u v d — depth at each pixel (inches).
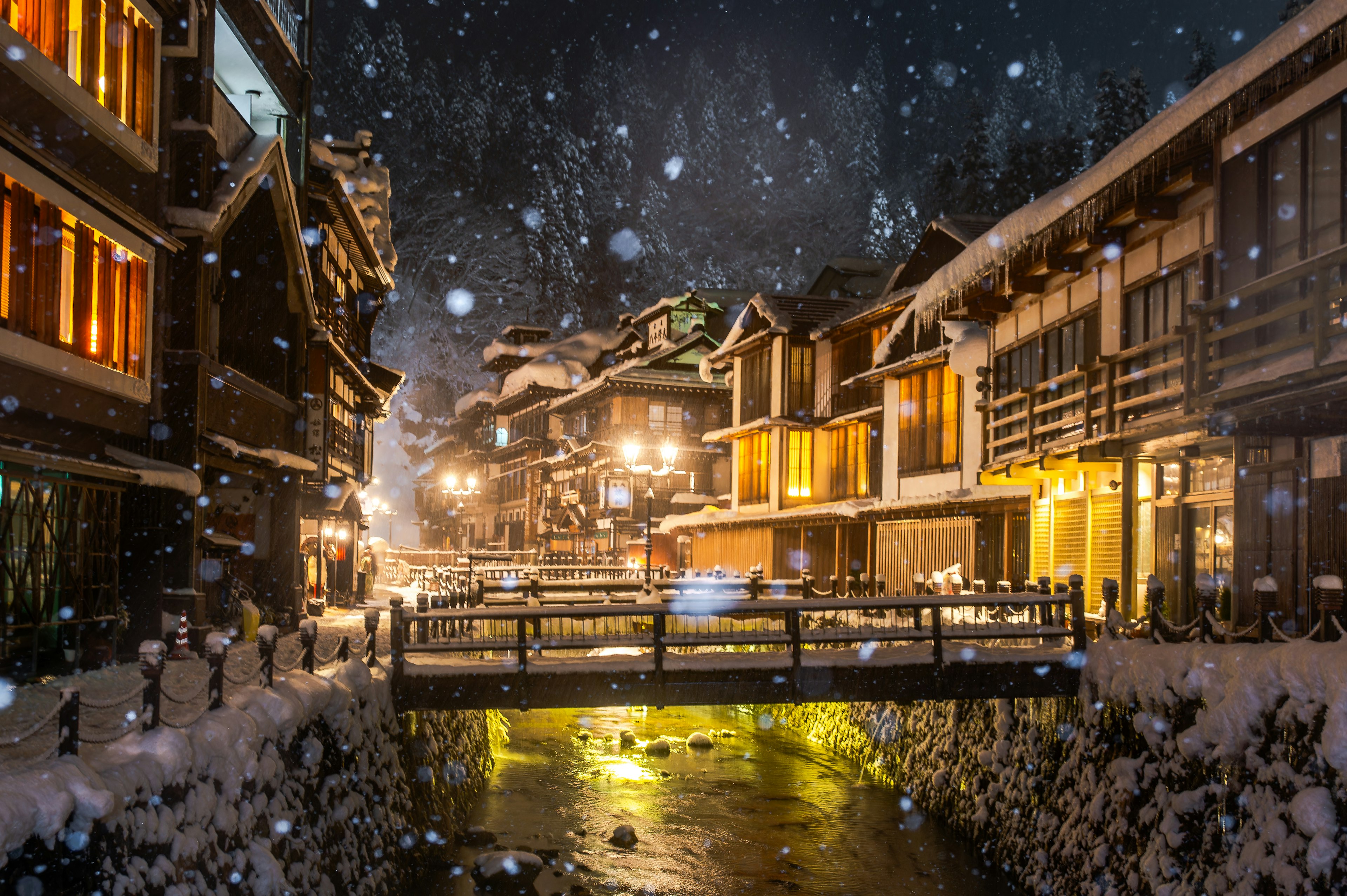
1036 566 777.6
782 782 738.2
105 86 504.1
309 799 384.2
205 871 283.0
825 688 527.5
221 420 658.8
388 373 1253.7
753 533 1462.8
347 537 1267.2
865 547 1176.2
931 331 1042.7
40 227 449.4
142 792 253.1
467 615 525.0
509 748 856.9
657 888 509.7
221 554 741.9
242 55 722.2
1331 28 370.0
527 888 498.6
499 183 3976.4
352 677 451.8
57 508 476.4
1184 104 476.4
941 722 668.1
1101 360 587.2
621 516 2043.6
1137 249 585.9
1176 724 414.3
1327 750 308.0
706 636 535.8
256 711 340.5
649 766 785.6
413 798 529.3
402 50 4101.9
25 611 446.3
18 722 335.6
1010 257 655.8
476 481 3031.5
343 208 928.3
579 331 3718.0
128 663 546.6
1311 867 306.8
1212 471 542.3
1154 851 406.0
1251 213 460.4
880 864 553.9
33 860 215.8
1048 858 494.6
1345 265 394.3
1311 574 432.5
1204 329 474.9
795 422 1378.0
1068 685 529.7
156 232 556.7
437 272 3663.9
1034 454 677.3
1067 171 2748.5
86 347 494.0
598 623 871.1
